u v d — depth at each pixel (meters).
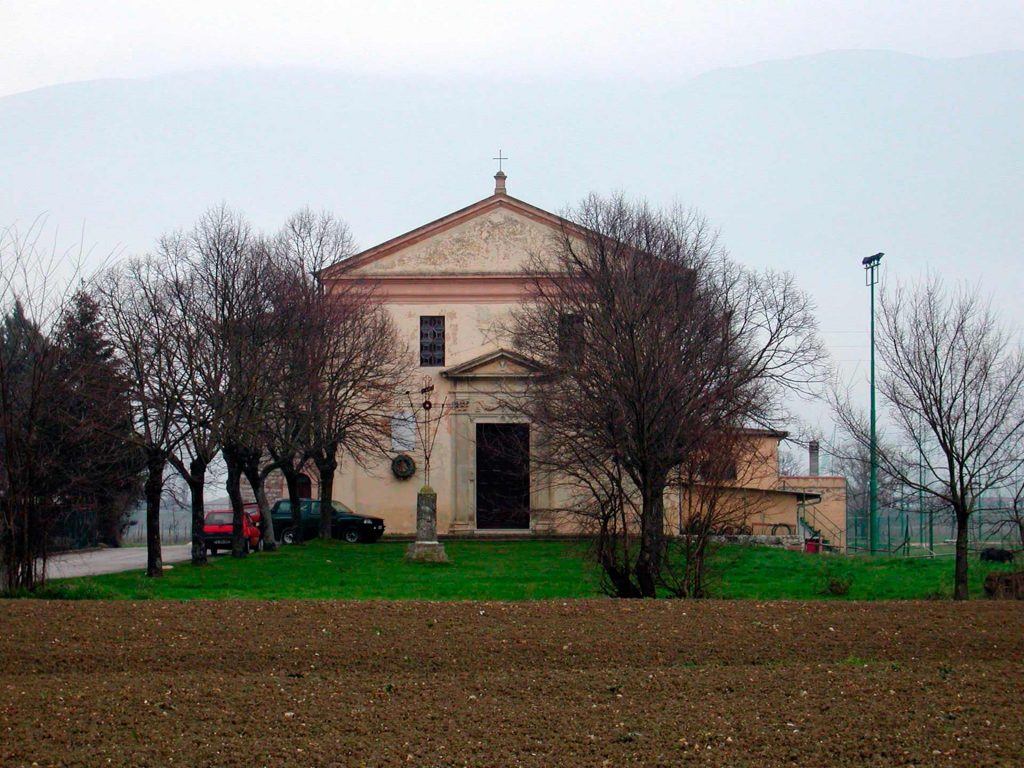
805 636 22.84
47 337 34.00
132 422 40.81
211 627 23.52
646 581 30.64
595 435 33.22
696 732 16.53
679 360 31.17
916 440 31.36
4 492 32.00
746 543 43.50
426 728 16.92
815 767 15.09
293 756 15.66
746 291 44.72
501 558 49.31
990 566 40.81
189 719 17.34
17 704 18.06
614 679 19.59
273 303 50.59
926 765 15.04
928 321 31.61
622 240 39.25
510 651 21.72
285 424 52.72
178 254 58.06
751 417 38.00
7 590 31.28
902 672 19.94
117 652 21.56
